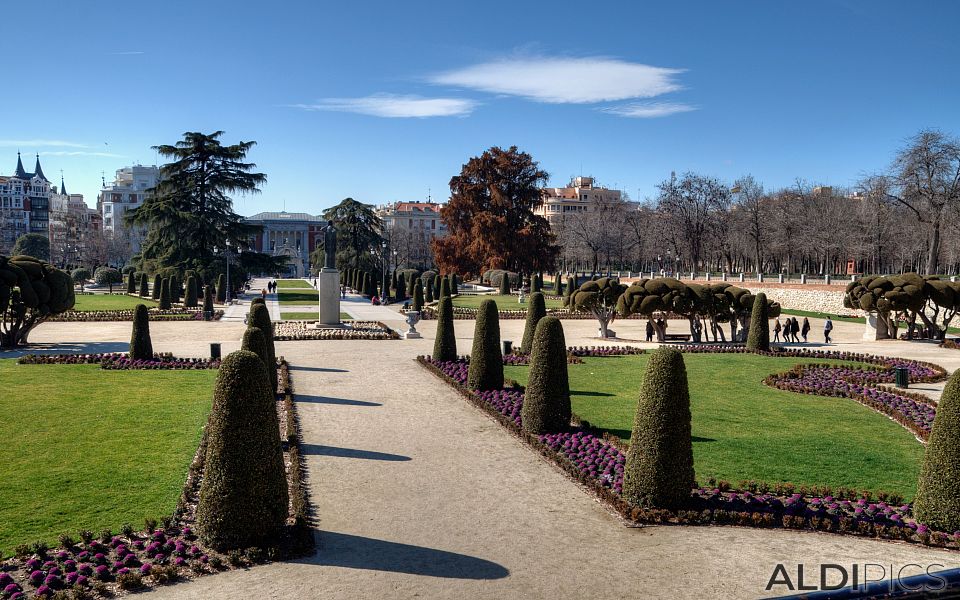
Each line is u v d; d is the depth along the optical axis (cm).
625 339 3791
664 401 1184
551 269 8831
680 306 3447
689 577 950
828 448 1589
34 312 3162
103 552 1002
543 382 1680
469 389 2198
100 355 2791
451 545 1058
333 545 1057
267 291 7762
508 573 962
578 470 1383
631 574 960
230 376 1035
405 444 1609
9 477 1321
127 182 16962
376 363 2786
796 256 8956
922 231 6556
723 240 8406
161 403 1966
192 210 6588
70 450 1496
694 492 1271
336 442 1617
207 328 4066
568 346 3419
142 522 1120
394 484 1332
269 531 1046
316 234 14338
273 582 935
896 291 3678
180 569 964
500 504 1233
